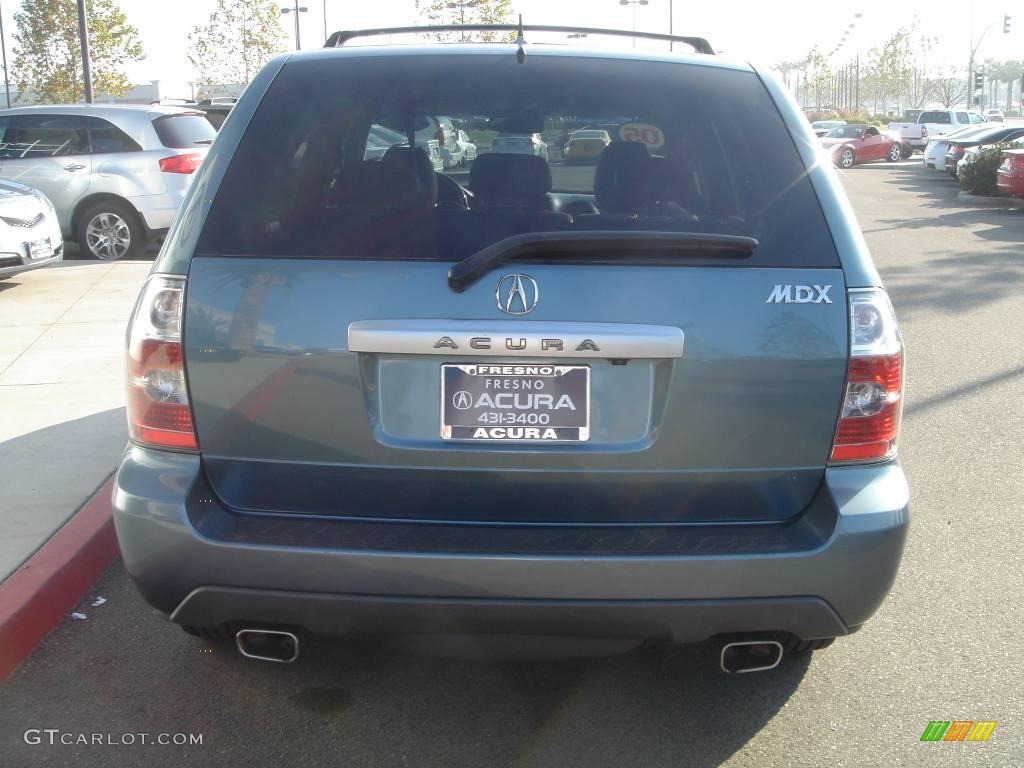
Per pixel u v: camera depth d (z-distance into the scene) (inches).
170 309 105.8
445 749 118.6
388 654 139.7
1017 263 507.5
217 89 1598.2
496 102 120.3
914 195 935.7
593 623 102.8
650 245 103.0
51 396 248.5
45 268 442.9
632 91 120.1
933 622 150.6
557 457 103.9
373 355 103.7
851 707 128.1
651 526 106.0
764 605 103.8
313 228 106.1
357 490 106.0
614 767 115.3
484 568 100.8
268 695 130.0
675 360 102.7
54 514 175.6
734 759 117.1
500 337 101.3
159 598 106.9
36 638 143.0
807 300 104.6
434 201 116.4
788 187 109.7
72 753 117.6
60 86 1293.1
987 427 245.0
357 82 119.6
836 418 105.8
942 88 3065.9
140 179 482.3
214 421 105.9
